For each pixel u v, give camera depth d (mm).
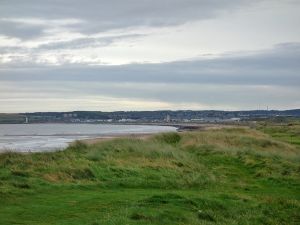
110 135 106938
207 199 17812
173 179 23875
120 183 21859
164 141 43531
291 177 27109
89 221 13688
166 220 14383
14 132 145375
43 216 14391
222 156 34500
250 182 25812
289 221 17016
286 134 75438
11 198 17109
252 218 16594
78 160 26297
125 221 13648
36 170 22750
